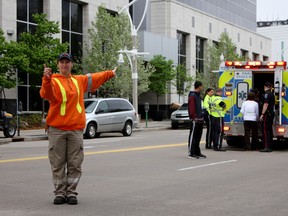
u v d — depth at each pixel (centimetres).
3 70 2895
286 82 1831
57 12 3806
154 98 5231
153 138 2573
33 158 1595
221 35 5669
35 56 3009
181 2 5728
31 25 3606
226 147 2019
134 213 795
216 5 6588
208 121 1934
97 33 3903
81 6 4144
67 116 846
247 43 7350
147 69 4047
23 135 2723
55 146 855
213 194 962
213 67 5400
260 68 1875
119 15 3972
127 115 2819
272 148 1962
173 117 3753
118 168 1342
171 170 1306
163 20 5297
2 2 3328
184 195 952
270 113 1800
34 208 833
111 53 3803
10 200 903
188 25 5694
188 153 1656
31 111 3547
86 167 1361
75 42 4062
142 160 1534
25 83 3488
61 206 849
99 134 2788
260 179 1155
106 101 2719
